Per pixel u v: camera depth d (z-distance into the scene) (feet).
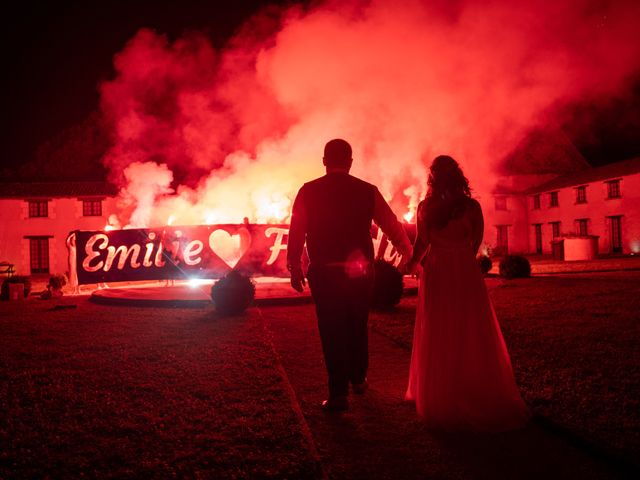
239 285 26.09
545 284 38.22
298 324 23.07
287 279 46.06
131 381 13.85
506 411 10.00
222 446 9.33
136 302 31.81
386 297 26.68
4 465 8.84
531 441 9.43
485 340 10.27
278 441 9.48
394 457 8.86
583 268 57.36
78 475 8.41
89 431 10.30
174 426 10.43
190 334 20.65
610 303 26.53
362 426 10.34
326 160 11.64
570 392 11.82
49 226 92.43
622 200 93.91
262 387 12.99
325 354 11.34
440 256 10.70
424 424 10.34
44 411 11.59
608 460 8.46
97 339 20.16
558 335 18.47
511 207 115.14
